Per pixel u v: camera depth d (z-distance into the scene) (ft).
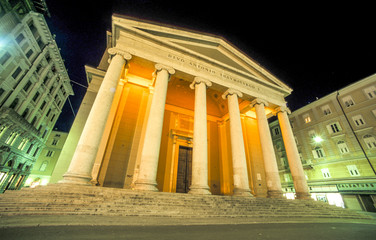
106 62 52.80
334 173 74.28
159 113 33.50
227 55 49.01
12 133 69.77
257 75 53.26
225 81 44.80
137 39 38.40
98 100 29.99
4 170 70.03
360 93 73.72
